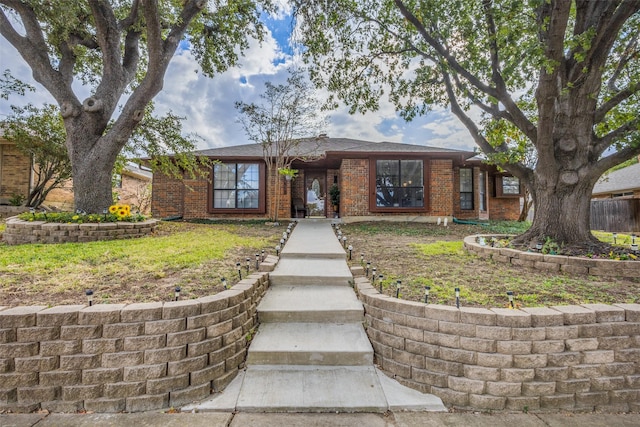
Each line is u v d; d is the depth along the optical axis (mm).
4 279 3396
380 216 11164
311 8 5918
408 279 3936
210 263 4414
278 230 8742
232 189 11914
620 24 4316
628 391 2477
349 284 4262
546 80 4418
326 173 14273
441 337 2623
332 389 2604
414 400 2520
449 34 5656
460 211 13188
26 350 2309
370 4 6023
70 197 14078
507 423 2303
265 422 2285
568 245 4977
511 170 5891
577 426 2277
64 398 2320
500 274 4117
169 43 7969
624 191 16125
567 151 5113
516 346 2475
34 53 7262
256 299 3523
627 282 3676
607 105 5234
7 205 11516
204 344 2568
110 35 7730
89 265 4098
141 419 2285
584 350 2498
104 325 2383
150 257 4535
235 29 10469
